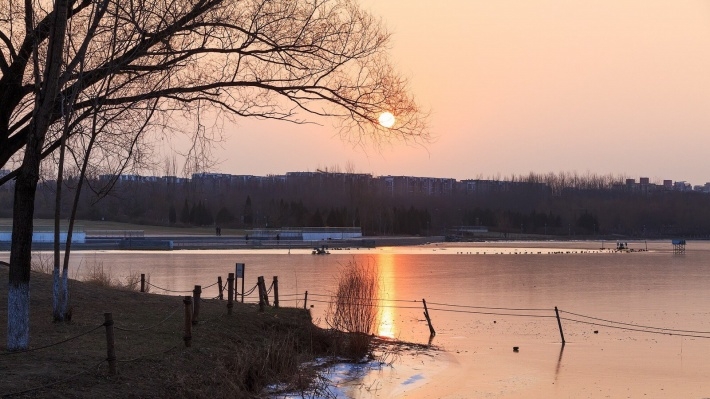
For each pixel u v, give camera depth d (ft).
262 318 64.64
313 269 207.21
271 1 55.26
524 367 67.92
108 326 43.27
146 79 55.88
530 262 274.57
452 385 58.13
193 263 227.20
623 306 126.82
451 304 125.90
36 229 300.20
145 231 397.80
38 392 38.52
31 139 45.52
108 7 53.06
